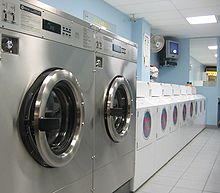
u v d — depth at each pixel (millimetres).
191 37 8633
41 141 1535
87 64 2119
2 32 1372
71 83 1844
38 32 1601
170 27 7246
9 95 1422
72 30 1922
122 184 2812
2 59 1377
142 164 3359
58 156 1727
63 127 1973
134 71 3066
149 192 3164
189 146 5812
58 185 1804
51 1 3814
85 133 2102
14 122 1457
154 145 3781
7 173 1423
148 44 6812
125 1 5168
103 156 2400
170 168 4164
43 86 1563
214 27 7164
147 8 5582
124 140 2812
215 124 8641
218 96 8594
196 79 14664
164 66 9070
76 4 4359
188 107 6039
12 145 1450
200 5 5320
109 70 2482
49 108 1851
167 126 4402
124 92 2795
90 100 2172
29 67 1543
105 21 5250
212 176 3795
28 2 1525
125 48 2824
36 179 1616
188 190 3252
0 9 1356
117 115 2369
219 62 8492
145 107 3393
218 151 5352
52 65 1723
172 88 5469
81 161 2061
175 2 5164
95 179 2273
